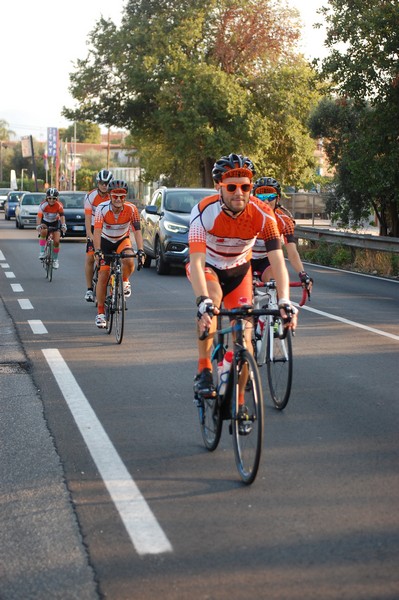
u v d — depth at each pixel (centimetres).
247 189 526
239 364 507
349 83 2141
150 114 4428
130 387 747
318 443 573
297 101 4100
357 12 2130
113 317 1030
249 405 494
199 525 424
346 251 2220
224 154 4003
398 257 1936
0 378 782
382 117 2170
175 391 732
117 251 1008
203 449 562
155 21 4134
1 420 633
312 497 466
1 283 1611
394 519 432
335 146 2733
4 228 3825
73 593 349
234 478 500
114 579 362
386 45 2078
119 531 416
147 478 499
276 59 4231
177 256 1781
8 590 353
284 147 4306
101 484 488
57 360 869
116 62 4216
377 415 649
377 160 2228
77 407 673
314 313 1234
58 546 398
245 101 3981
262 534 411
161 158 4625
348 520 430
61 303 1330
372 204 2627
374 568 371
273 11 4206
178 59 4034
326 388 743
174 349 937
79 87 4400
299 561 379
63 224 1681
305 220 4541
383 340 998
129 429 609
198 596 345
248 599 342
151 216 1930
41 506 452
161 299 1389
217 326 577
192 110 3928
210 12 4153
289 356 658
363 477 501
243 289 579
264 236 543
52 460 534
